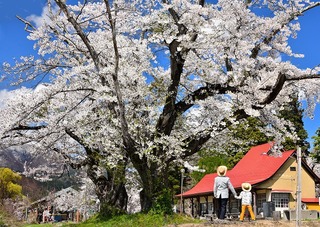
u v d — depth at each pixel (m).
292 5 16.05
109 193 17.91
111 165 15.57
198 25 14.72
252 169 29.30
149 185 14.78
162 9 14.63
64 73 16.41
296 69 15.20
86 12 17.11
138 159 14.48
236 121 15.48
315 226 13.12
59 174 21.38
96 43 15.95
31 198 42.34
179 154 15.27
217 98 16.03
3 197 34.91
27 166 20.56
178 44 15.26
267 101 15.12
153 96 15.43
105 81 14.98
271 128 17.34
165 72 17.66
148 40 14.99
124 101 15.22
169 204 14.66
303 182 27.84
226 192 13.45
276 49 16.86
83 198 24.17
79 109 16.31
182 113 16.45
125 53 15.53
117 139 15.34
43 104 15.95
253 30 15.80
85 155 19.42
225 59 16.08
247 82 15.15
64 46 17.75
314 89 16.78
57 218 39.88
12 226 21.03
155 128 15.04
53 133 16.98
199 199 32.00
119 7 15.22
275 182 26.59
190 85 16.89
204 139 15.98
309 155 38.00
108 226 14.48
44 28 16.47
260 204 27.23
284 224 13.12
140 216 14.55
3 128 15.23
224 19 14.92
